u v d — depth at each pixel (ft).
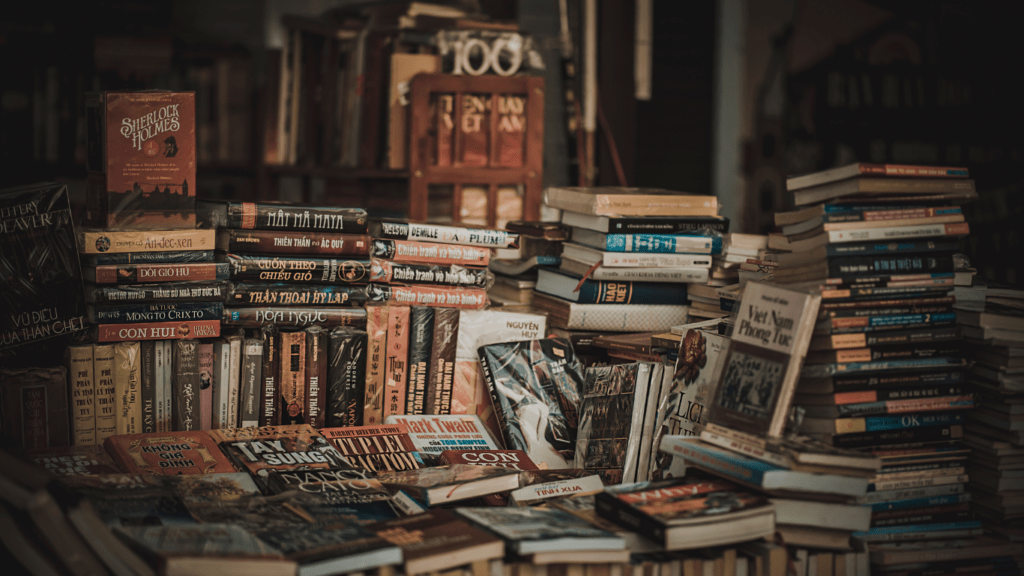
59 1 16.31
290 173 15.78
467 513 5.85
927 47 15.92
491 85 12.31
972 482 7.02
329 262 7.81
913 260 6.66
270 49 16.06
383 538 5.33
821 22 17.69
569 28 16.42
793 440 6.11
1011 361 6.64
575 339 8.98
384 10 14.11
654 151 18.08
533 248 9.87
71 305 7.00
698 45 18.10
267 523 5.60
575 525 5.75
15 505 5.25
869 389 6.64
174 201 7.29
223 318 7.54
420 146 12.12
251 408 7.60
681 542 5.43
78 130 16.57
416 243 8.28
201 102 17.46
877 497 6.69
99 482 6.09
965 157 15.17
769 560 5.87
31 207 6.82
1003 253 14.44
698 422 7.15
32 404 6.81
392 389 8.18
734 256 8.69
